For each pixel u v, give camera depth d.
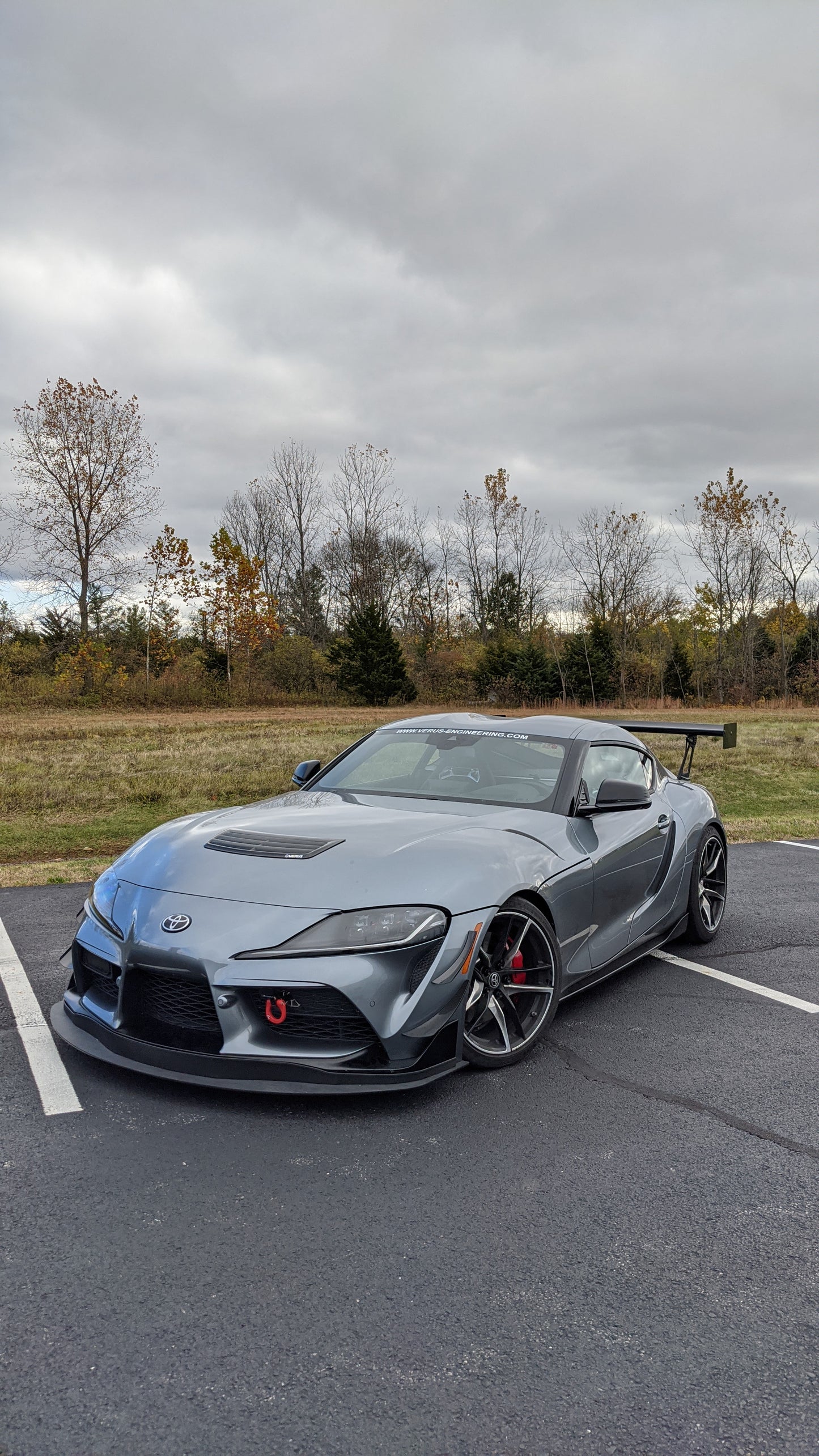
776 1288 2.12
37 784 12.54
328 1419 1.68
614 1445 1.64
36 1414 1.67
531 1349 1.89
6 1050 3.40
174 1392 1.74
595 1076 3.33
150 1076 3.15
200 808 11.25
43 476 36.53
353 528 59.81
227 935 2.89
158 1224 2.31
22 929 5.18
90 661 37.19
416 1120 2.93
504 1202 2.46
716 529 49.31
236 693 40.41
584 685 48.28
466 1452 1.62
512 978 3.49
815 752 18.33
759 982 4.55
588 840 3.97
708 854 5.30
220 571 41.62
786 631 52.09
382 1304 2.02
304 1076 2.84
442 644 57.25
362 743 4.80
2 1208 2.37
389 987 2.90
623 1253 2.24
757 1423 1.70
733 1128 2.95
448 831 3.51
